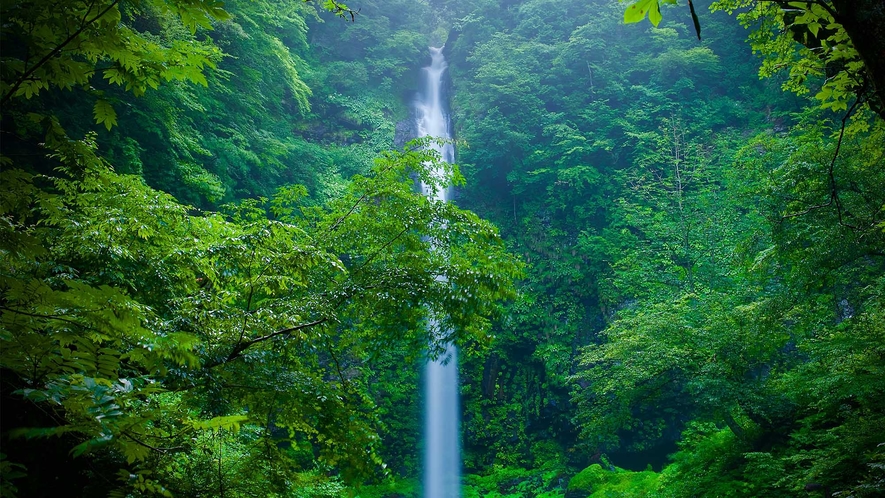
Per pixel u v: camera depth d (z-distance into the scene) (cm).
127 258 618
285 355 708
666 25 3641
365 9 4006
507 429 2825
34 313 241
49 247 570
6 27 274
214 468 653
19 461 360
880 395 1127
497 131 3294
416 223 939
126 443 269
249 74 2414
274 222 757
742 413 1597
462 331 863
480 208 3428
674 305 1731
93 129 1598
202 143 2128
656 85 3462
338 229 956
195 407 644
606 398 1767
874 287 1260
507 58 3591
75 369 271
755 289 1658
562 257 3172
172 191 1942
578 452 2712
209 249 698
